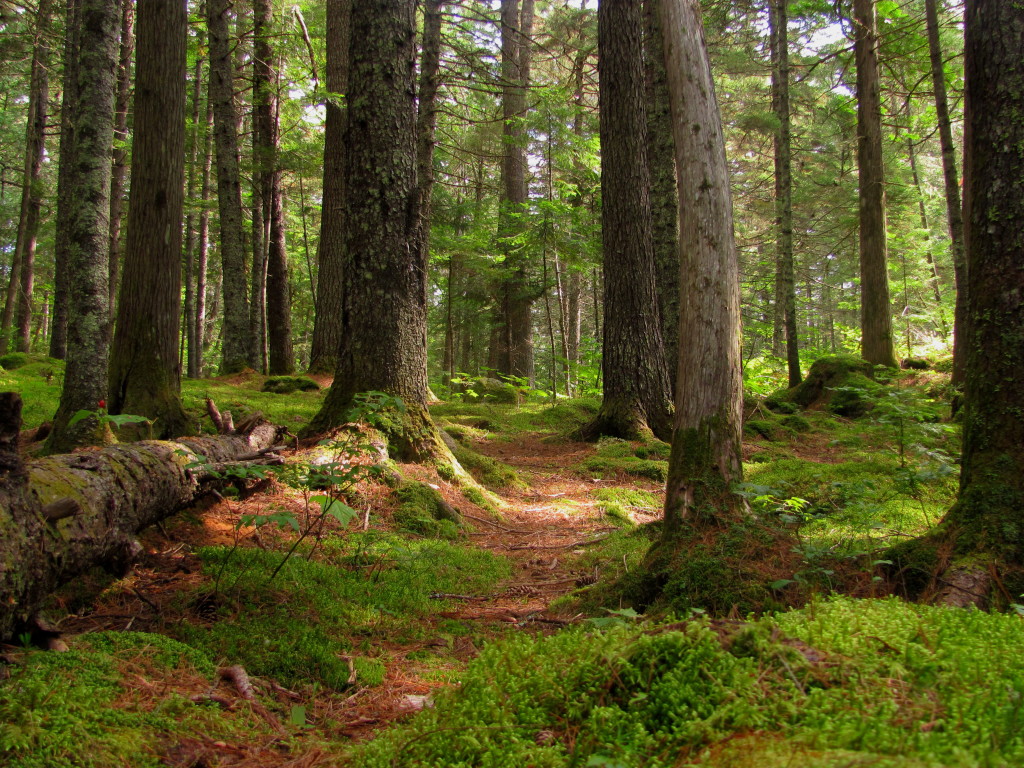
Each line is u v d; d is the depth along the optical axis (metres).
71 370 5.80
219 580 3.63
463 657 3.41
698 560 3.49
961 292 11.18
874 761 1.26
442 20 14.09
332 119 13.91
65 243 15.89
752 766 1.35
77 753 1.86
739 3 16.88
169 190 6.18
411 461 6.69
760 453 9.58
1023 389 3.26
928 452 5.41
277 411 9.69
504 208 17.72
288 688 2.85
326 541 4.84
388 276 6.89
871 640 1.97
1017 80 3.38
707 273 3.93
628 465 8.80
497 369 20.34
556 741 1.71
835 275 29.81
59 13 16.44
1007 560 2.99
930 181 28.95
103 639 2.65
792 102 22.73
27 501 2.52
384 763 1.81
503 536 6.06
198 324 20.66
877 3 15.51
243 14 16.89
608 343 10.46
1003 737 1.41
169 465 3.96
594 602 3.82
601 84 10.41
